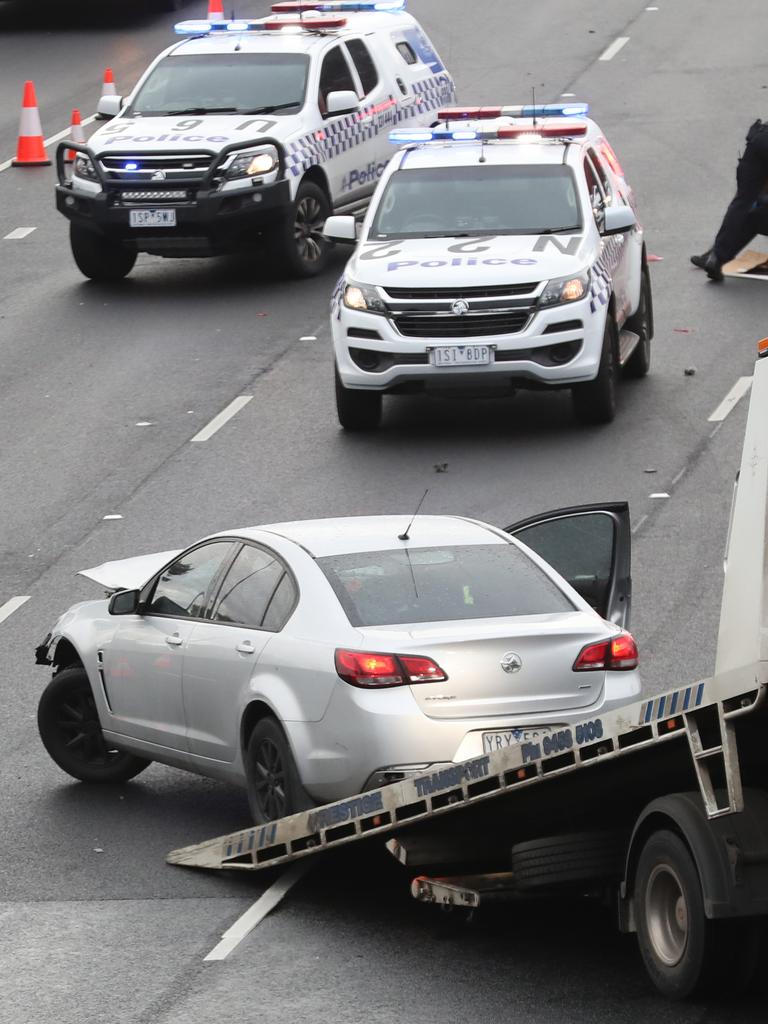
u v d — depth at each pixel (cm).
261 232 5112
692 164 5984
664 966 1736
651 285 4953
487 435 3997
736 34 7481
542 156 4169
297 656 2145
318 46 5281
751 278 4984
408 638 2077
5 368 4541
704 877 1656
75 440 4069
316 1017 1753
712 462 3719
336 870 2247
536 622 2148
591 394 3922
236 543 2402
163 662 2412
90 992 1847
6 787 2612
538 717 2072
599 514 2395
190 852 2250
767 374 1711
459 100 6775
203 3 8362
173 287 5194
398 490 3662
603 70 7081
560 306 3812
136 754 2522
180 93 5212
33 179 6278
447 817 1981
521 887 1938
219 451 3962
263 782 2223
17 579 3378
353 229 4094
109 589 2744
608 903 1967
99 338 4731
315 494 3675
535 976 1853
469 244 3953
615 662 2122
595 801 1923
